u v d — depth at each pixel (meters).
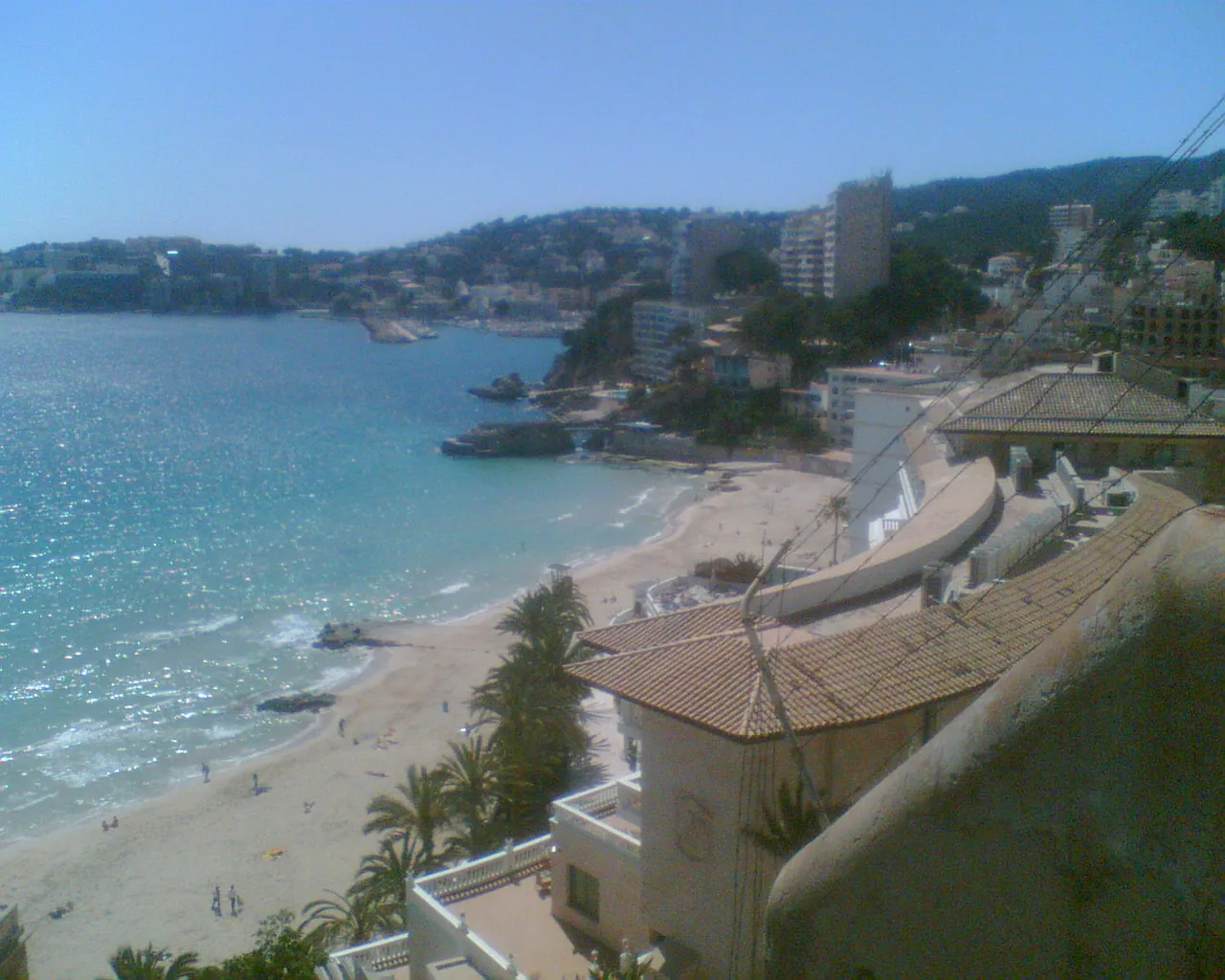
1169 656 4.04
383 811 47.12
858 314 190.38
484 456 186.62
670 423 195.50
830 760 18.80
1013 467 40.44
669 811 20.62
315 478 165.00
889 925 4.87
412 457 185.38
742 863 19.11
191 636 92.25
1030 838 4.37
